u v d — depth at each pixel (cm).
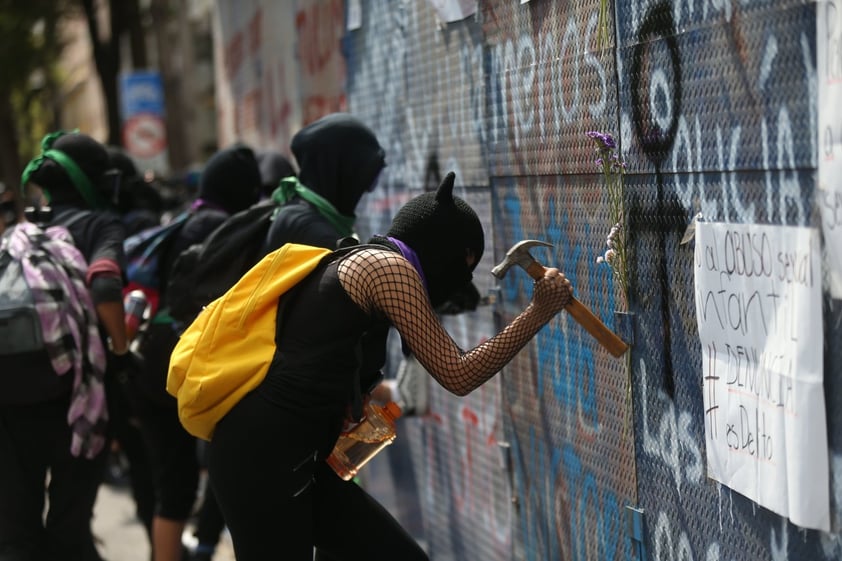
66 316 426
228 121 927
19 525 427
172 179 1145
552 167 346
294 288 301
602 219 319
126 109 1425
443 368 284
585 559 350
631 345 310
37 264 427
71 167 467
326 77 608
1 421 426
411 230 300
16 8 1950
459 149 422
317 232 383
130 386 484
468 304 372
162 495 486
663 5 281
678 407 290
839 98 218
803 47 229
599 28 312
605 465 332
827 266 226
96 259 443
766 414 248
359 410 309
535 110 356
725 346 264
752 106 247
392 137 502
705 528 282
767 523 255
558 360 358
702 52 265
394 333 533
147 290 496
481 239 305
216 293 410
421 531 512
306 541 304
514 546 404
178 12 2631
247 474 297
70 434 432
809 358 232
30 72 2208
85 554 448
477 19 395
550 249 354
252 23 799
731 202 258
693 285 278
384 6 500
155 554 489
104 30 3019
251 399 298
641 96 293
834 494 230
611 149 308
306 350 295
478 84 399
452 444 461
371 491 585
